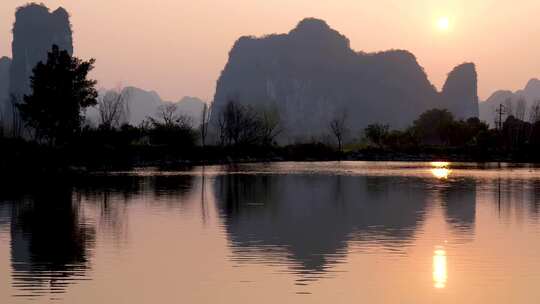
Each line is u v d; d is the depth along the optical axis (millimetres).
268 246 20234
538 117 150500
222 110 147875
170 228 24188
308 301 13945
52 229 23875
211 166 84938
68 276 16172
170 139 93438
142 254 18922
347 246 20234
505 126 137750
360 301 13961
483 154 121000
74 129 66875
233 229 23953
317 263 17625
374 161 116875
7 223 25531
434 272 16531
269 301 13969
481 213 28969
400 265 17328
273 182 51062
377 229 23922
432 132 176625
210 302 13922
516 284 15312
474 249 19609
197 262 17781
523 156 117438
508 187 45281
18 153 58250
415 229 23891
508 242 20844
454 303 13844
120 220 26516
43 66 65000
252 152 118125
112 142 77938
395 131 147875
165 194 38688
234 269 16922
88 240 21406
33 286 15188
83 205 32125
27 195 37344
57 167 60594
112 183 47781
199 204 32969
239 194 39250
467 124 151875
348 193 40281
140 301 14008
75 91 66062
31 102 63250
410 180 53906
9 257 18531
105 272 16609
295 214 28844
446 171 71312
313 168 80062
